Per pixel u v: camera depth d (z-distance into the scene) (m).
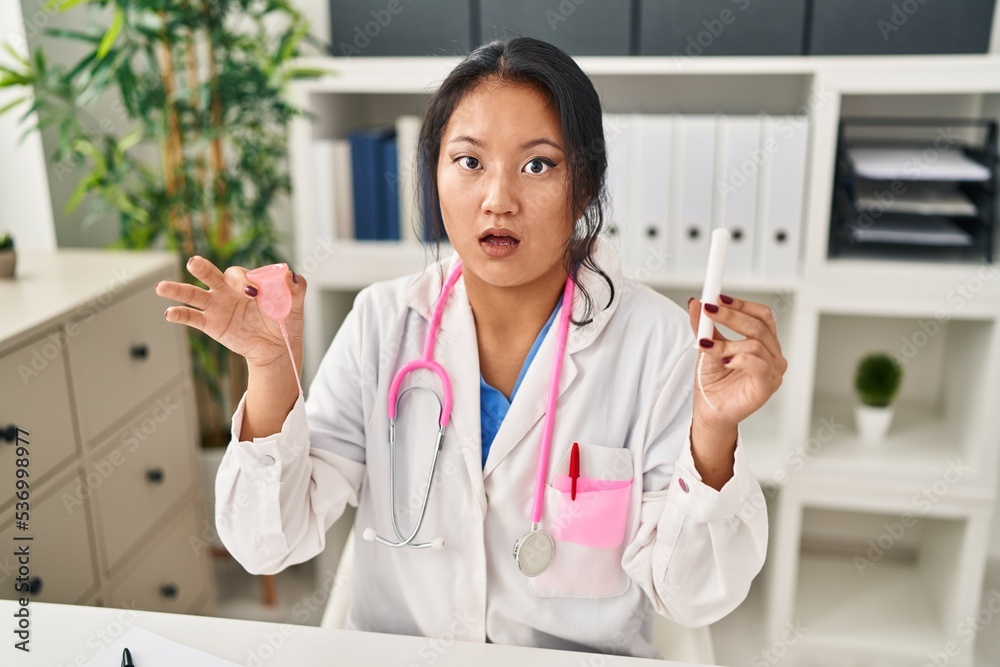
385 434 1.15
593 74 1.93
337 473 1.12
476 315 1.15
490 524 1.12
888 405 2.08
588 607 1.13
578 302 1.13
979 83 1.75
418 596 1.15
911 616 2.15
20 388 1.44
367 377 1.17
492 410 1.14
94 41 1.98
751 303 0.87
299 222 2.13
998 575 2.38
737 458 0.93
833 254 1.96
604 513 1.08
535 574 1.07
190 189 2.20
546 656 0.96
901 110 2.12
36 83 1.96
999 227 1.88
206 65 2.38
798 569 2.36
